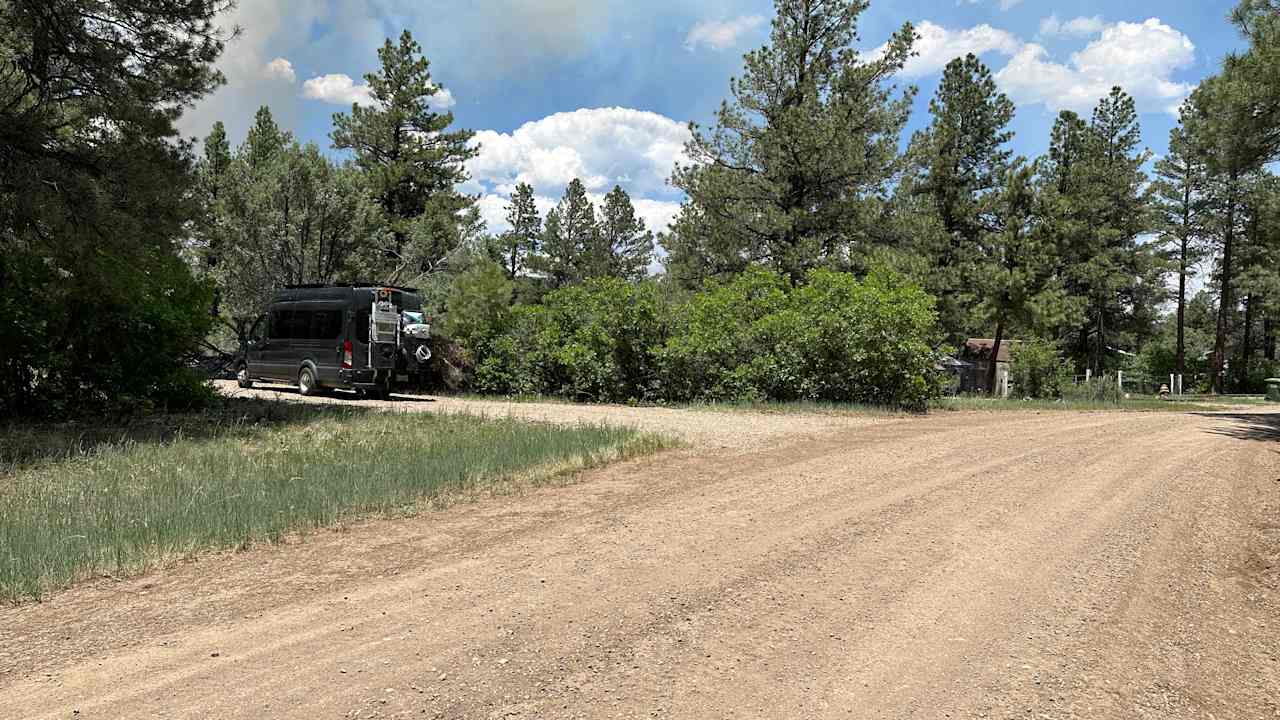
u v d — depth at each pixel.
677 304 19.38
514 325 21.17
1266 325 50.31
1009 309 30.17
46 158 10.37
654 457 9.73
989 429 13.01
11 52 10.73
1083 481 8.12
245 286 22.06
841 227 24.36
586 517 6.46
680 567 5.01
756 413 15.32
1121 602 4.46
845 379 17.16
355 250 23.44
